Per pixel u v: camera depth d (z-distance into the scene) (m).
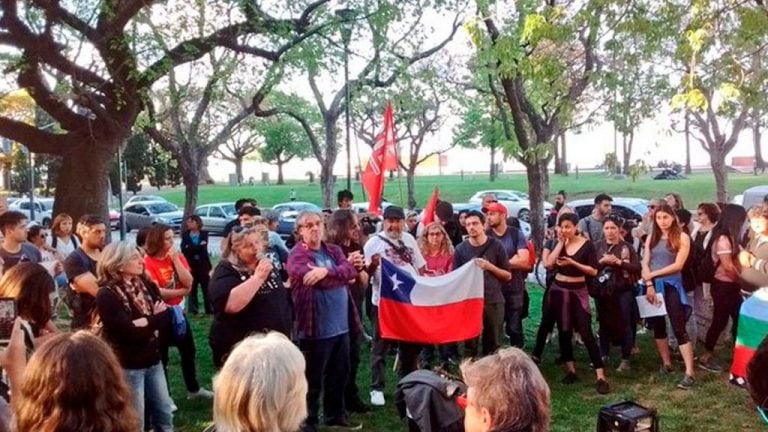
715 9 8.23
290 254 6.35
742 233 8.77
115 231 37.66
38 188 53.31
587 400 7.45
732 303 8.17
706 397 7.45
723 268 8.17
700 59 8.10
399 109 26.36
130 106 15.56
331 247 6.51
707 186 44.25
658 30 8.58
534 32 8.48
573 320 7.87
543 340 8.57
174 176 60.78
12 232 7.79
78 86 14.58
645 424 4.35
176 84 21.19
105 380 2.79
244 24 15.51
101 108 14.99
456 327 7.29
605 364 8.80
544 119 14.52
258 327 5.82
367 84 20.91
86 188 15.52
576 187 47.88
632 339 8.59
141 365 5.19
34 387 2.74
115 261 5.19
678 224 7.93
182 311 7.32
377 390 7.39
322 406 7.21
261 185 72.94
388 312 7.24
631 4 8.53
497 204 8.65
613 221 8.25
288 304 6.09
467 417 2.96
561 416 6.94
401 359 7.42
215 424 2.84
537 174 14.52
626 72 9.40
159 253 6.99
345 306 6.49
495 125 25.66
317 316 6.25
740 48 8.35
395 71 20.41
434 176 79.50
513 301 8.52
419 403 4.47
